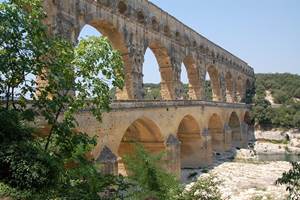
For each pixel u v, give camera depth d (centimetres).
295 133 10831
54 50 1786
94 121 3166
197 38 7106
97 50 1745
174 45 5969
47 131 2356
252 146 9881
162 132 4638
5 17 1602
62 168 1658
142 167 1998
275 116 11238
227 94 9981
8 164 1598
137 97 4678
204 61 7462
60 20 3356
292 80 14700
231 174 5656
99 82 1770
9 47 1625
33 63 1692
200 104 6150
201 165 6138
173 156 4794
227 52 9419
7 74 1670
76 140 1739
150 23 5175
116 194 1753
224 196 4219
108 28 4334
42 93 1761
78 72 1753
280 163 6862
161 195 1944
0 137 1677
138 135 4697
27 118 1747
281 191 4494
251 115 11438
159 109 4569
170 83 5875
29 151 1616
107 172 3216
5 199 1496
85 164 1695
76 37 3606
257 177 5453
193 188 2128
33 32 1678
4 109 1709
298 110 11569
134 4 4750
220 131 7788
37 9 1778
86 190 1576
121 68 1812
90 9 3866
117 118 3556
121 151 4559
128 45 4578
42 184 1582
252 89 12975
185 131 6206
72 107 1797
